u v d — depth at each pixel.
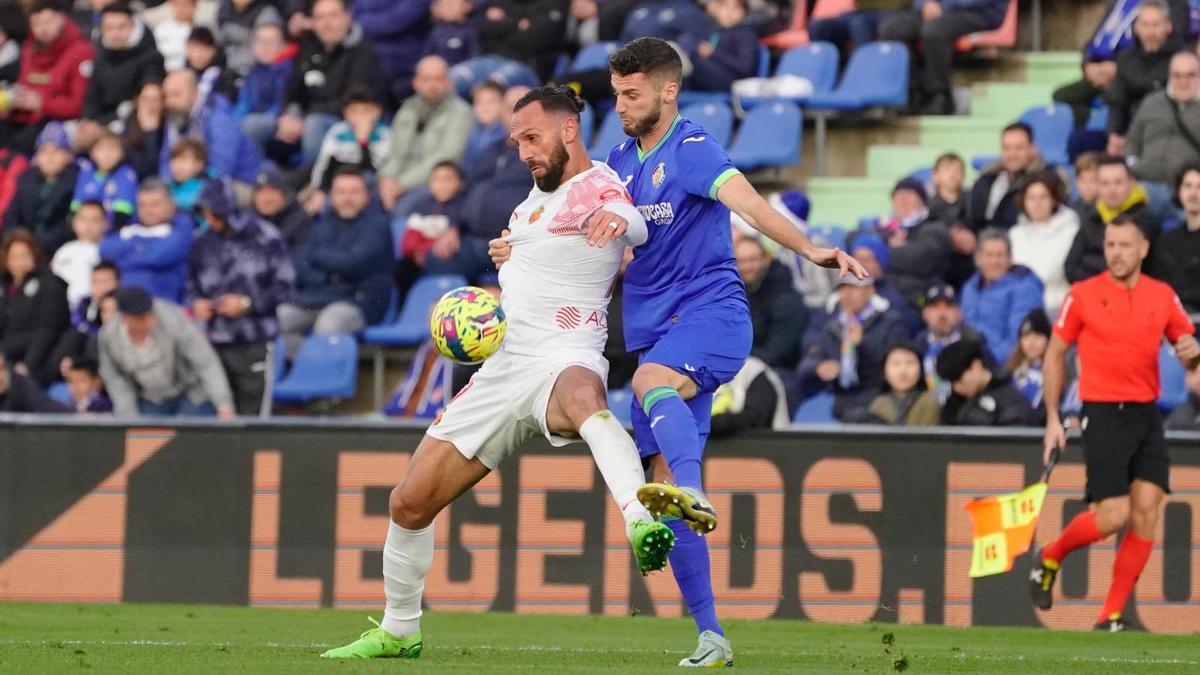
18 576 30.97
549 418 17.48
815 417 35.81
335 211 40.41
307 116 45.34
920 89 46.88
